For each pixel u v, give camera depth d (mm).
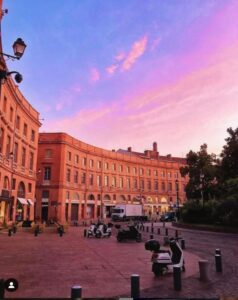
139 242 21469
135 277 7234
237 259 14227
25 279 9398
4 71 11625
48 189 55750
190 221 40281
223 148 37281
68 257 13898
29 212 40688
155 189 84812
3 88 29406
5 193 30766
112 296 7672
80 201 62531
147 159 84188
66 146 58062
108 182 72000
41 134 57188
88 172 66188
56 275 10008
